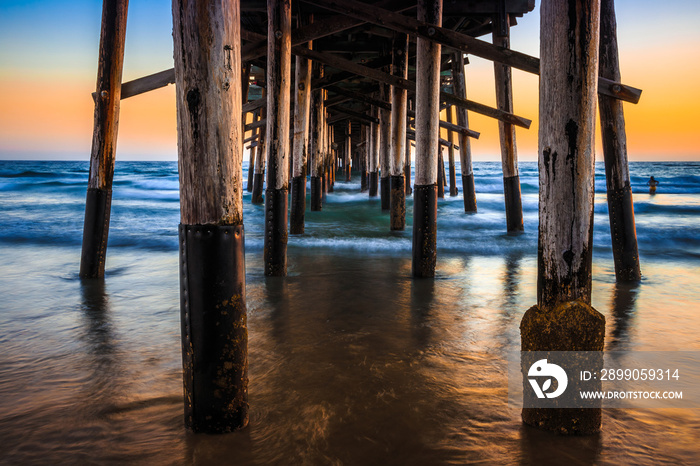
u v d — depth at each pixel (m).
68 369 2.97
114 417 2.37
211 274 2.07
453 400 2.55
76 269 6.09
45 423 2.31
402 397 2.58
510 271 6.15
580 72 1.99
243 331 2.19
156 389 2.68
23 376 2.86
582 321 2.10
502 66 9.06
